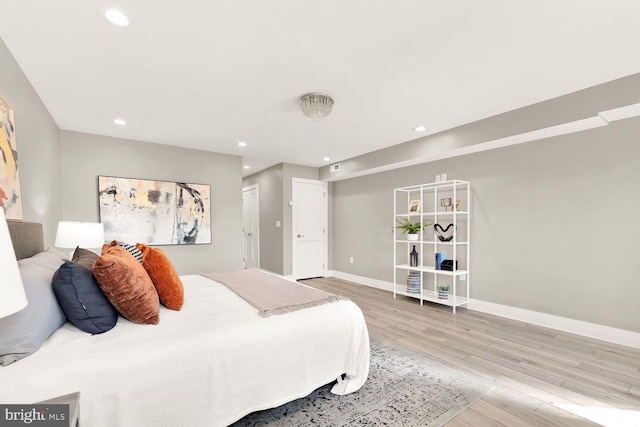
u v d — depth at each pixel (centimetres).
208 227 462
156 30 176
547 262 313
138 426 117
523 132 295
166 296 177
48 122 300
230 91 260
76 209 368
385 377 210
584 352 251
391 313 362
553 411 173
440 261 390
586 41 189
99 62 211
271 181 594
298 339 167
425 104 289
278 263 570
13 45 188
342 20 169
